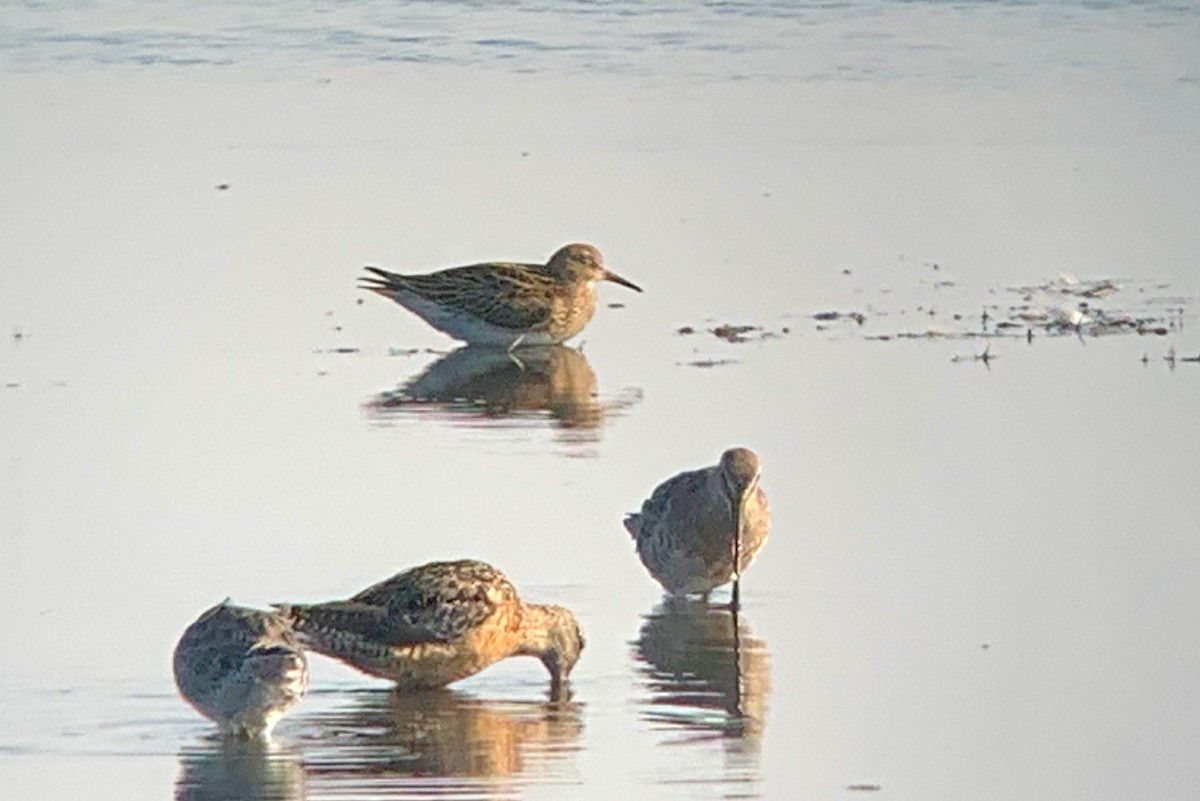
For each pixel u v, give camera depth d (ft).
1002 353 68.18
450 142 94.68
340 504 54.80
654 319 73.67
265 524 53.26
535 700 43.80
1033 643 46.14
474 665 44.37
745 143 94.63
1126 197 86.74
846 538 52.60
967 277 77.51
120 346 69.97
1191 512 53.93
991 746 40.96
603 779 39.50
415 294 72.28
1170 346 68.74
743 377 66.28
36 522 53.31
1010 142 94.53
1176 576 49.78
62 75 104.53
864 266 79.00
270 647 40.78
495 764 40.19
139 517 53.72
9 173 89.97
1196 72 105.29
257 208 85.71
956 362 67.26
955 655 45.60
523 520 53.83
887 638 46.65
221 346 70.49
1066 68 106.52
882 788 39.19
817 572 50.67
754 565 51.03
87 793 38.68
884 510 54.39
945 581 49.80
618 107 100.42
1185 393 63.62
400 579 44.52
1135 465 57.41
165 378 66.54
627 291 76.59
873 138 95.40
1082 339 69.67
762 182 89.20
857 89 103.24
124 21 113.09
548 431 61.62
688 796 38.73
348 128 96.89
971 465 57.62
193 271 78.64
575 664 45.47
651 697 43.78
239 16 114.93
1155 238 81.82
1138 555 51.11
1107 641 46.19
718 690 44.06
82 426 61.31
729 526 48.88
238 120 97.96
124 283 77.00
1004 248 80.89
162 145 94.12
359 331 73.00
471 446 60.08
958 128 96.73
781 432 60.75
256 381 66.69
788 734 41.65
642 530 50.19
